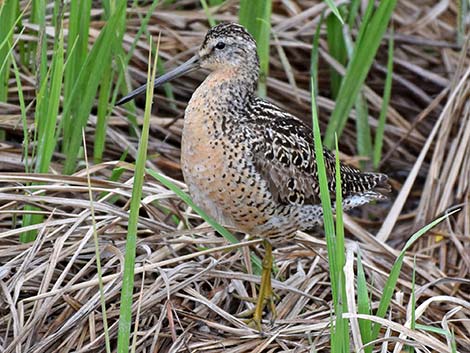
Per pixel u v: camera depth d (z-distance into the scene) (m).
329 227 6.55
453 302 8.16
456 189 10.52
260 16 10.12
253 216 7.89
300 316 8.23
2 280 7.72
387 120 11.91
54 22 9.60
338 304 6.53
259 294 8.16
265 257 8.20
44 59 8.72
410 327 7.06
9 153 9.34
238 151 7.67
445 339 8.23
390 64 10.77
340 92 10.52
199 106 7.79
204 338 7.73
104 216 8.12
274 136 7.89
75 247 7.75
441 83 12.05
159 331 7.52
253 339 7.73
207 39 8.12
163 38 11.26
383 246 9.43
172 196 8.45
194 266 8.02
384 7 10.02
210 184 7.78
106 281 7.55
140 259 7.94
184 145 7.82
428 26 12.88
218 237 8.57
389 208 11.36
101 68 8.75
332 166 8.48
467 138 10.54
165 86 10.89
